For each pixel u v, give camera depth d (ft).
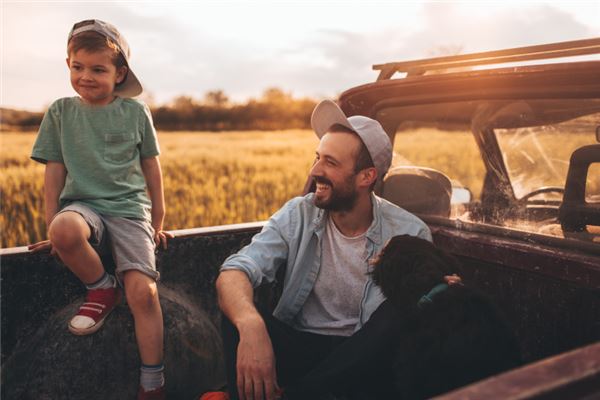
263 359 5.67
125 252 6.63
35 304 6.61
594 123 6.46
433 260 5.84
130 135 7.01
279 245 6.92
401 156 8.66
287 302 6.91
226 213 32.68
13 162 53.72
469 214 7.97
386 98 8.51
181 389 7.06
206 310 7.89
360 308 6.72
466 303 5.52
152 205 7.51
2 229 27.48
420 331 5.51
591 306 5.88
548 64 6.40
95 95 6.72
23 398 6.28
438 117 8.18
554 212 7.01
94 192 6.68
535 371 3.32
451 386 5.36
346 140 6.49
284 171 50.57
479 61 7.63
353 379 5.96
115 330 6.55
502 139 7.80
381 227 6.85
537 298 6.43
